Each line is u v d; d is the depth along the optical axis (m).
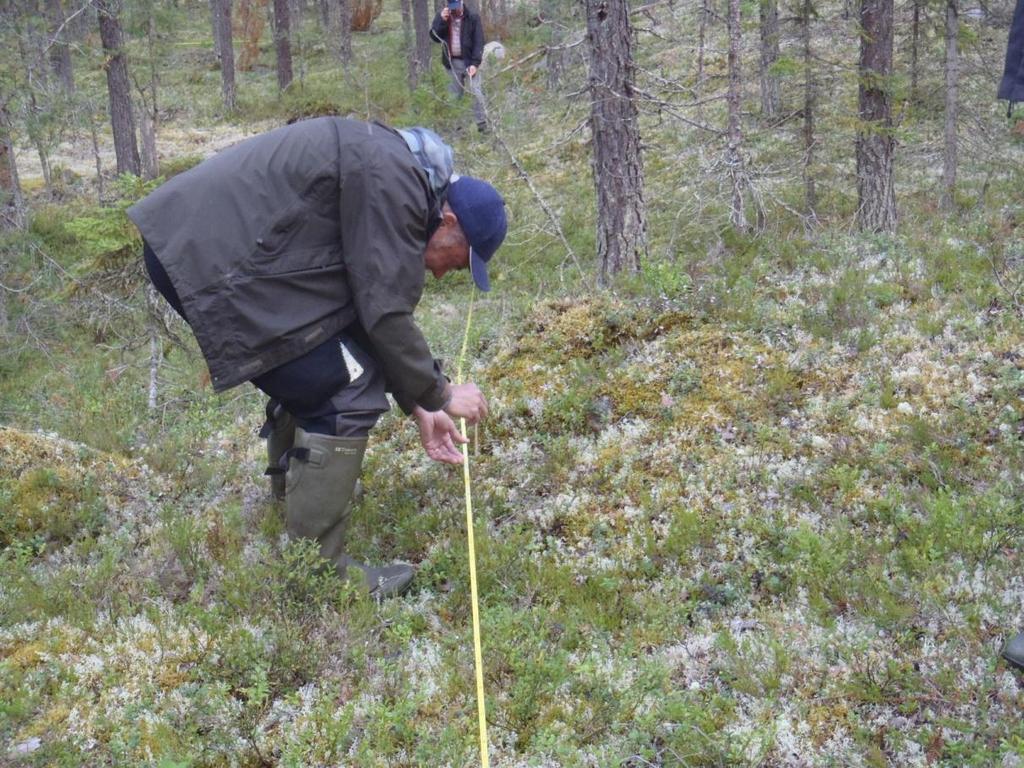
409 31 28.56
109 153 25.41
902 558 4.12
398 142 3.79
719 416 5.56
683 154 16.31
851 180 14.00
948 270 7.16
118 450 6.42
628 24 9.21
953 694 3.36
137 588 4.50
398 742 3.40
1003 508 4.21
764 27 14.60
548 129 19.89
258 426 6.68
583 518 4.86
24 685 3.74
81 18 23.27
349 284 3.82
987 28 17.11
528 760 3.29
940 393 5.45
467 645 3.86
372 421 4.09
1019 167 13.66
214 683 3.71
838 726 3.33
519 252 14.13
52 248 17.05
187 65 36.31
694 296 6.85
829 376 5.80
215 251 3.68
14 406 10.47
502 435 5.75
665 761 3.23
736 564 4.30
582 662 3.67
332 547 4.25
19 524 5.13
